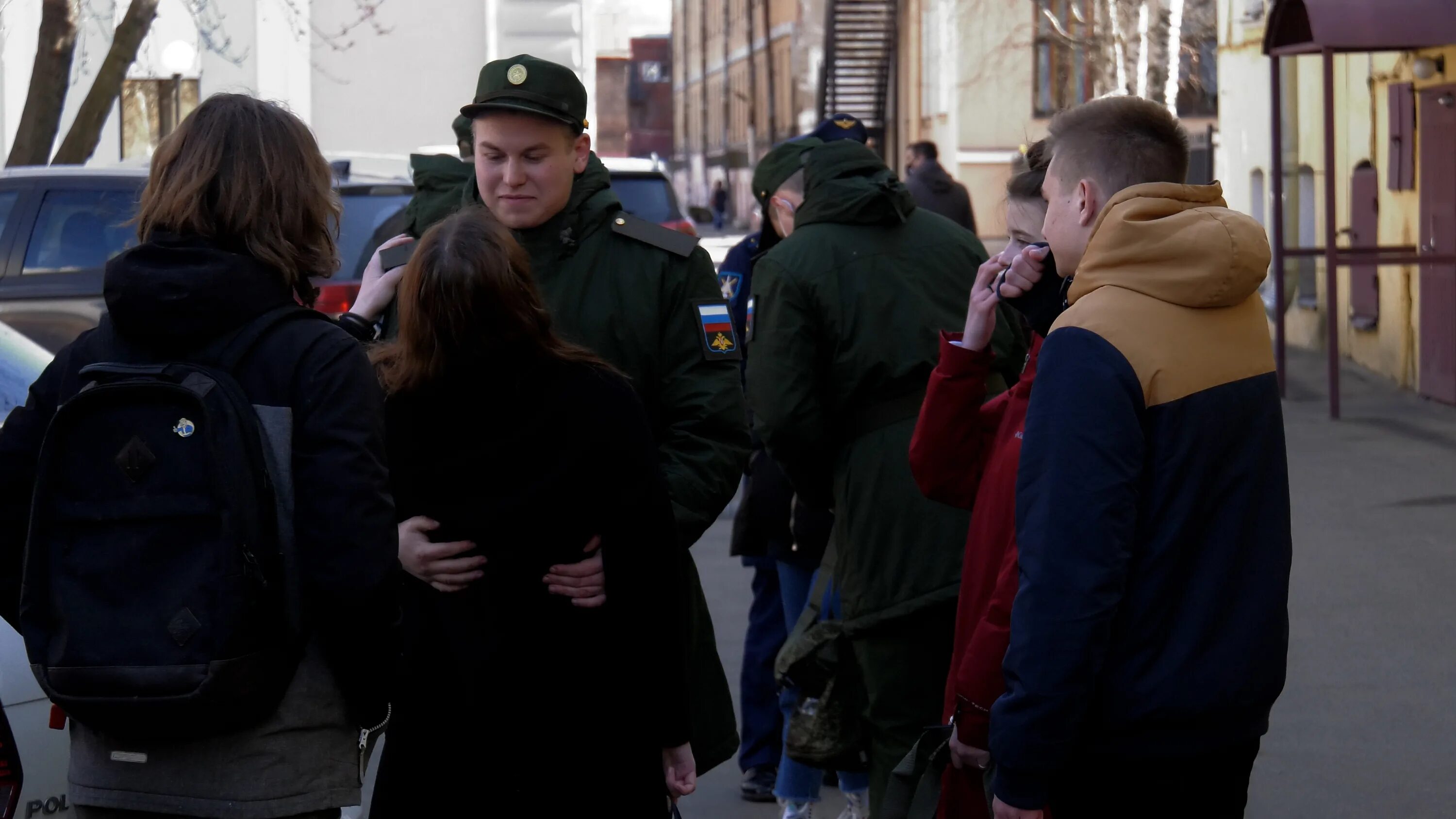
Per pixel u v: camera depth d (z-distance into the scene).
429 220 3.52
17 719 3.18
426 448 2.62
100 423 2.26
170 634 2.19
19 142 9.59
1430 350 11.58
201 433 2.23
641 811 2.64
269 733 2.31
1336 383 11.02
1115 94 2.62
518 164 3.18
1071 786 2.41
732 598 7.19
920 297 3.66
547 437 2.58
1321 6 10.66
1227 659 2.33
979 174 27.33
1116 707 2.32
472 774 2.62
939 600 3.53
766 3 50.34
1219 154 16.91
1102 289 2.38
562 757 2.61
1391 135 12.12
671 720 2.66
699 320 3.29
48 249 8.53
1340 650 6.02
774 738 4.85
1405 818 4.42
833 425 3.71
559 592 2.60
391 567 2.30
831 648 3.91
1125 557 2.27
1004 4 26.98
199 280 2.29
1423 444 10.08
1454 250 11.12
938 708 3.62
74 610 2.24
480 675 2.60
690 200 75.31
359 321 3.25
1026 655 2.28
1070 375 2.31
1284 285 12.66
